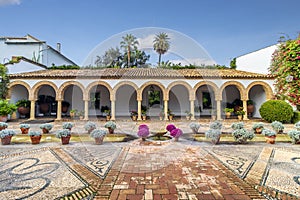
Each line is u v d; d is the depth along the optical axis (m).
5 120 12.39
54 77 13.48
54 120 13.05
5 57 18.45
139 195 3.14
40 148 6.14
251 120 13.28
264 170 4.25
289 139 7.45
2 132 6.63
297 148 6.14
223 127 10.38
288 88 12.75
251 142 6.92
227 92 16.56
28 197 3.10
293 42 12.45
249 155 5.35
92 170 4.20
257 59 15.98
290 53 12.41
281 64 13.24
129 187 3.41
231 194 3.19
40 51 18.52
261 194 3.20
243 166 4.48
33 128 10.21
